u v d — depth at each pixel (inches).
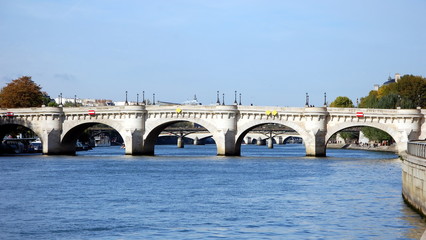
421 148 2691.9
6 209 3154.5
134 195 3666.3
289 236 2460.6
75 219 2859.3
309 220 2783.0
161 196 3619.6
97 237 2488.9
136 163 6353.3
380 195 3563.0
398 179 4507.9
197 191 3850.9
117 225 2714.1
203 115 7194.9
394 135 6722.4
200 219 2834.6
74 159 7057.1
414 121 6638.8
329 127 6943.9
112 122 7539.4
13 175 4977.9
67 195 3681.1
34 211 3085.6
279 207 3157.0
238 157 7194.9
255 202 3344.0
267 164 6107.3
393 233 2474.2
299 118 6978.4
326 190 3853.3
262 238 2429.9
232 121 7126.0
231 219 2827.3
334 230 2559.1
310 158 6914.4
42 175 4975.4
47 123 7770.7
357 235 2454.5
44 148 7815.0
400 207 3058.6
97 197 3587.6
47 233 2573.8
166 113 7317.9
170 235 2501.2
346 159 6825.8
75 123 7711.6
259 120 7057.1
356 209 3048.7
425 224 2534.5
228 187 4065.0
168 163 6328.7
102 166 5935.0
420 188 2613.2
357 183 4242.1
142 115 7421.3
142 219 2847.0
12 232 2596.0
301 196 3575.3
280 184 4215.1
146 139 7470.5
